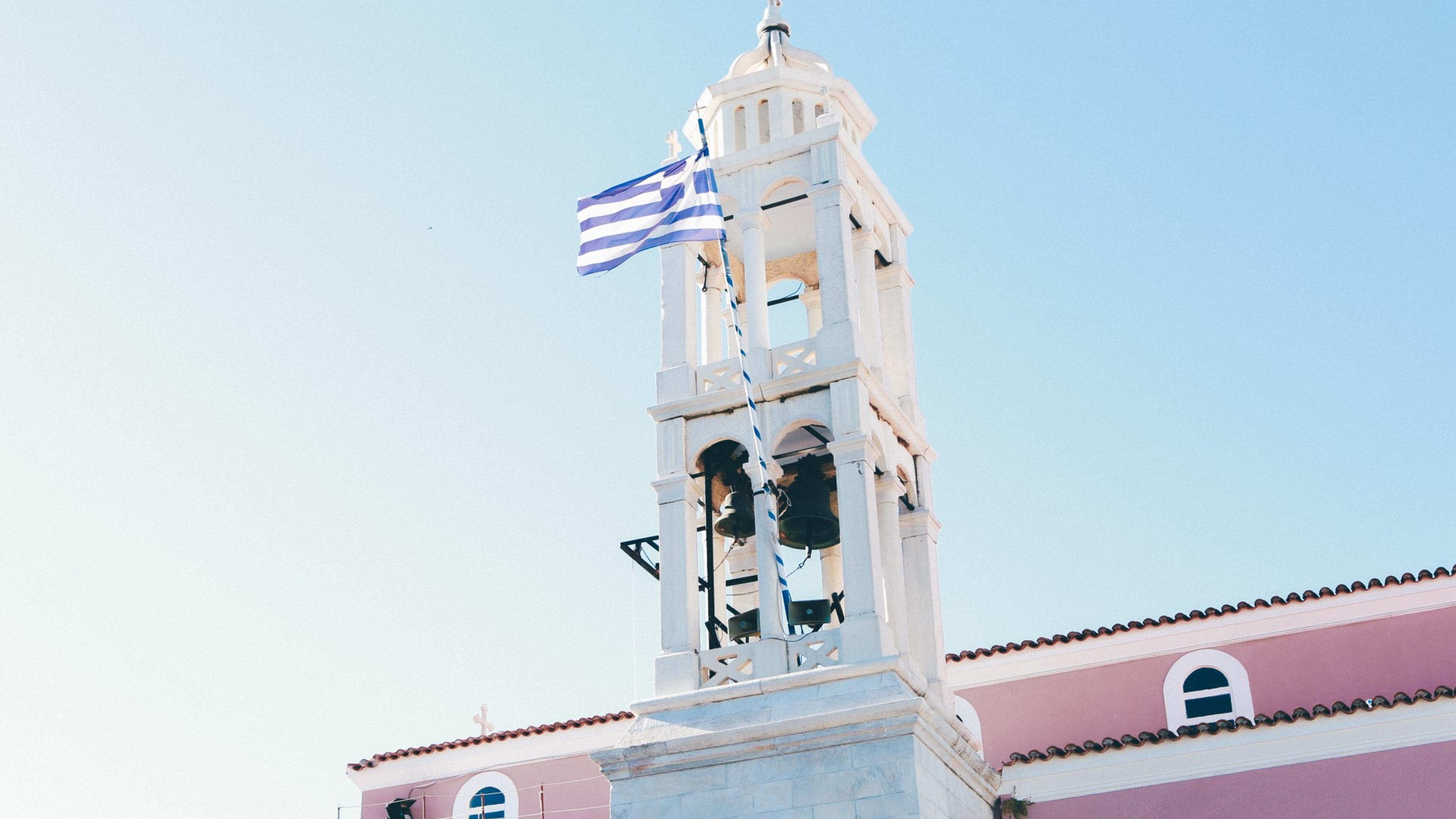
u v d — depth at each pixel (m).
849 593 25.50
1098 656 30.11
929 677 27.02
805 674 24.89
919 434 28.88
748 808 24.25
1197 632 29.69
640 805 24.84
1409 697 25.42
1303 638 29.12
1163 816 26.31
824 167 28.56
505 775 32.09
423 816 32.28
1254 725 26.14
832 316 27.47
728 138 30.02
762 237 28.50
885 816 23.53
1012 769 27.41
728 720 24.89
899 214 30.70
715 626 26.86
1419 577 28.69
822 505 27.03
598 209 28.88
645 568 27.34
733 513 27.28
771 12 31.50
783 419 26.95
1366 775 25.39
